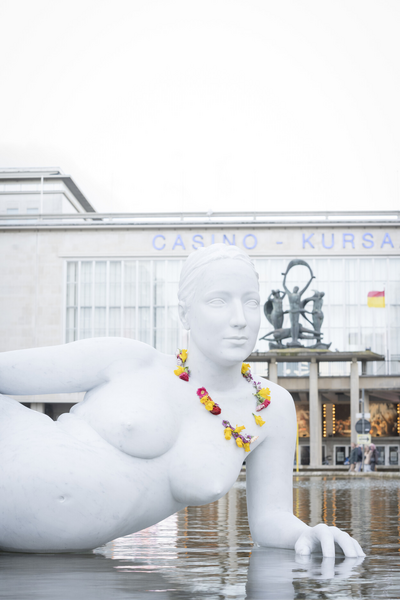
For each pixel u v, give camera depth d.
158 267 43.66
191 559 3.32
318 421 33.94
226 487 3.25
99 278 43.78
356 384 34.19
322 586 2.43
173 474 3.26
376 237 43.53
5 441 3.23
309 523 6.37
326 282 43.38
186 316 3.57
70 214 44.22
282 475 3.67
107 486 3.13
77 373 3.40
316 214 44.22
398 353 42.84
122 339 3.53
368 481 21.77
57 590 2.30
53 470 3.10
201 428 3.35
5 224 43.91
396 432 41.97
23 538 3.22
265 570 2.84
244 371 3.67
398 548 4.00
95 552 3.61
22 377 3.41
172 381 3.46
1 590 2.29
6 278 43.72
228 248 3.49
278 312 34.81
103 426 3.23
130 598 2.15
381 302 40.25
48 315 43.38
